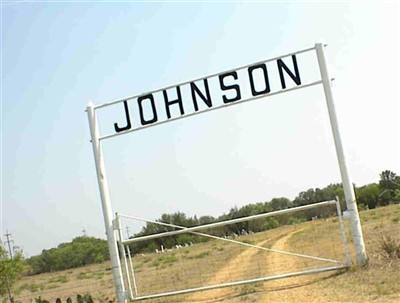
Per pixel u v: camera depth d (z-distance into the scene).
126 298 14.84
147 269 38.28
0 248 31.06
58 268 84.88
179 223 58.91
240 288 14.97
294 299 12.10
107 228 15.08
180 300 14.76
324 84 14.29
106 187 15.27
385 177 59.94
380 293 11.01
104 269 59.53
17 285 55.66
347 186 14.16
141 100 15.13
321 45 14.31
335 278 13.43
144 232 32.62
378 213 50.03
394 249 15.13
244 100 14.69
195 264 33.75
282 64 14.54
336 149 14.23
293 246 29.98
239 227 52.09
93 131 15.30
